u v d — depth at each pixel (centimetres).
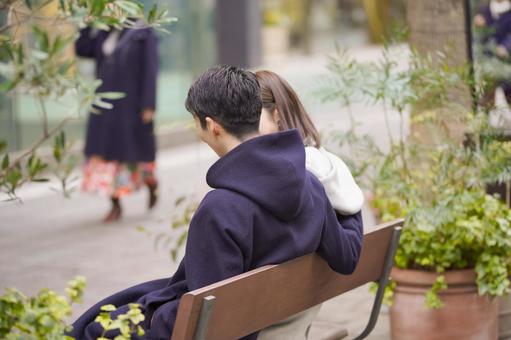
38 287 627
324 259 327
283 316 317
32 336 247
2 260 705
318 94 486
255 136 309
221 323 285
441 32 559
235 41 1569
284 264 306
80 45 841
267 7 2291
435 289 439
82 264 692
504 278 433
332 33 2461
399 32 498
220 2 1563
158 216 860
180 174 1067
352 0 2512
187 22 1374
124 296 338
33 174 259
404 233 448
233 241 288
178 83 1346
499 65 544
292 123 353
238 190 293
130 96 834
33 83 234
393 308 460
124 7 253
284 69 1858
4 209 908
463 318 446
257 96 308
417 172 480
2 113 1023
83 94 249
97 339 285
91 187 836
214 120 305
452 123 512
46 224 841
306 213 308
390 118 1305
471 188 471
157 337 294
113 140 837
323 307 566
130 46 834
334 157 360
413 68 484
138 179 855
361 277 367
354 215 345
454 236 441
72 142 271
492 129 461
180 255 719
